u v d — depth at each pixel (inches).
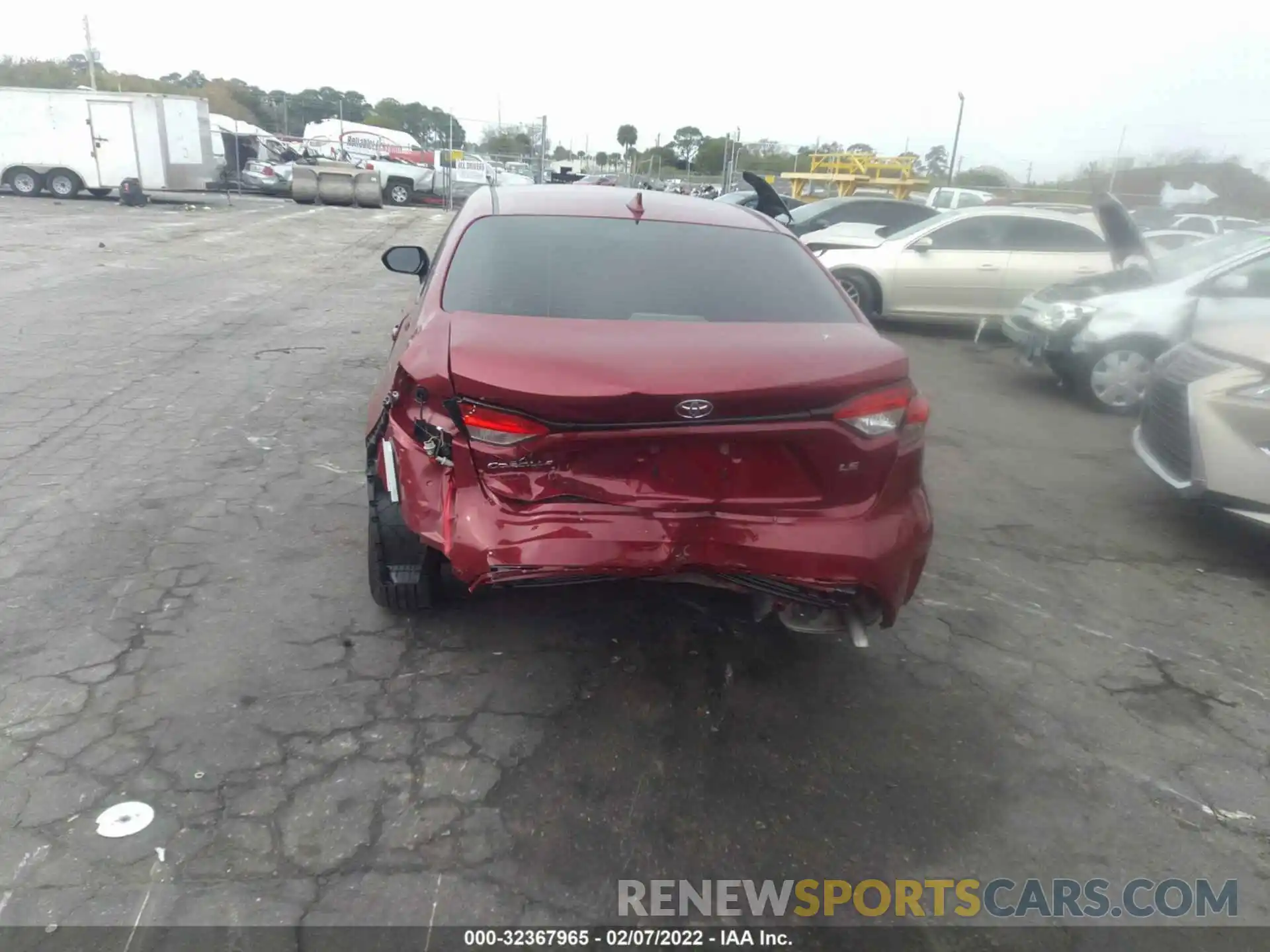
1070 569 177.6
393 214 1034.7
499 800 105.9
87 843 95.6
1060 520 203.2
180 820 99.5
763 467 109.6
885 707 128.6
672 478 108.4
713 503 109.9
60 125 933.8
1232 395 175.2
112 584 147.6
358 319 388.2
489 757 112.9
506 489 107.1
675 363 106.1
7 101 920.3
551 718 121.2
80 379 267.1
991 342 435.2
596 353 106.9
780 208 361.1
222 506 180.4
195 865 93.8
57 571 150.9
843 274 433.7
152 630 135.2
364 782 107.1
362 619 141.4
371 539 131.1
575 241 138.5
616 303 124.6
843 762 116.6
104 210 857.5
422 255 196.7
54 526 167.9
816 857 101.3
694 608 150.5
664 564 107.8
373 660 131.2
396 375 114.0
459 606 145.9
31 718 114.1
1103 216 326.3
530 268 130.7
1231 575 178.2
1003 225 427.8
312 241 697.6
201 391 261.9
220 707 118.6
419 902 91.7
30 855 93.5
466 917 90.4
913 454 116.3
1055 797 113.0
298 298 437.4
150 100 943.0
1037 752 121.3
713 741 118.9
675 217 150.5
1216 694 137.4
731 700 127.8
